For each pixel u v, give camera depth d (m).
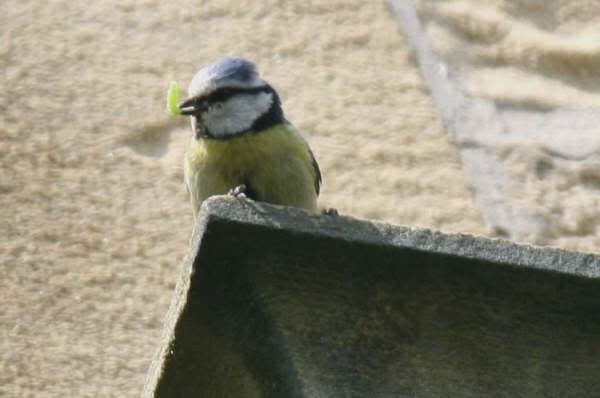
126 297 7.94
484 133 8.75
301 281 5.04
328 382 5.04
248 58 9.09
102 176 8.45
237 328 5.12
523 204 8.41
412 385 5.07
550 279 4.92
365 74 9.01
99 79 8.93
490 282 4.97
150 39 9.18
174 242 8.19
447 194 8.46
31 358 7.65
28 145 8.52
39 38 9.11
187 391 5.32
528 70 9.12
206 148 8.26
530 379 5.07
